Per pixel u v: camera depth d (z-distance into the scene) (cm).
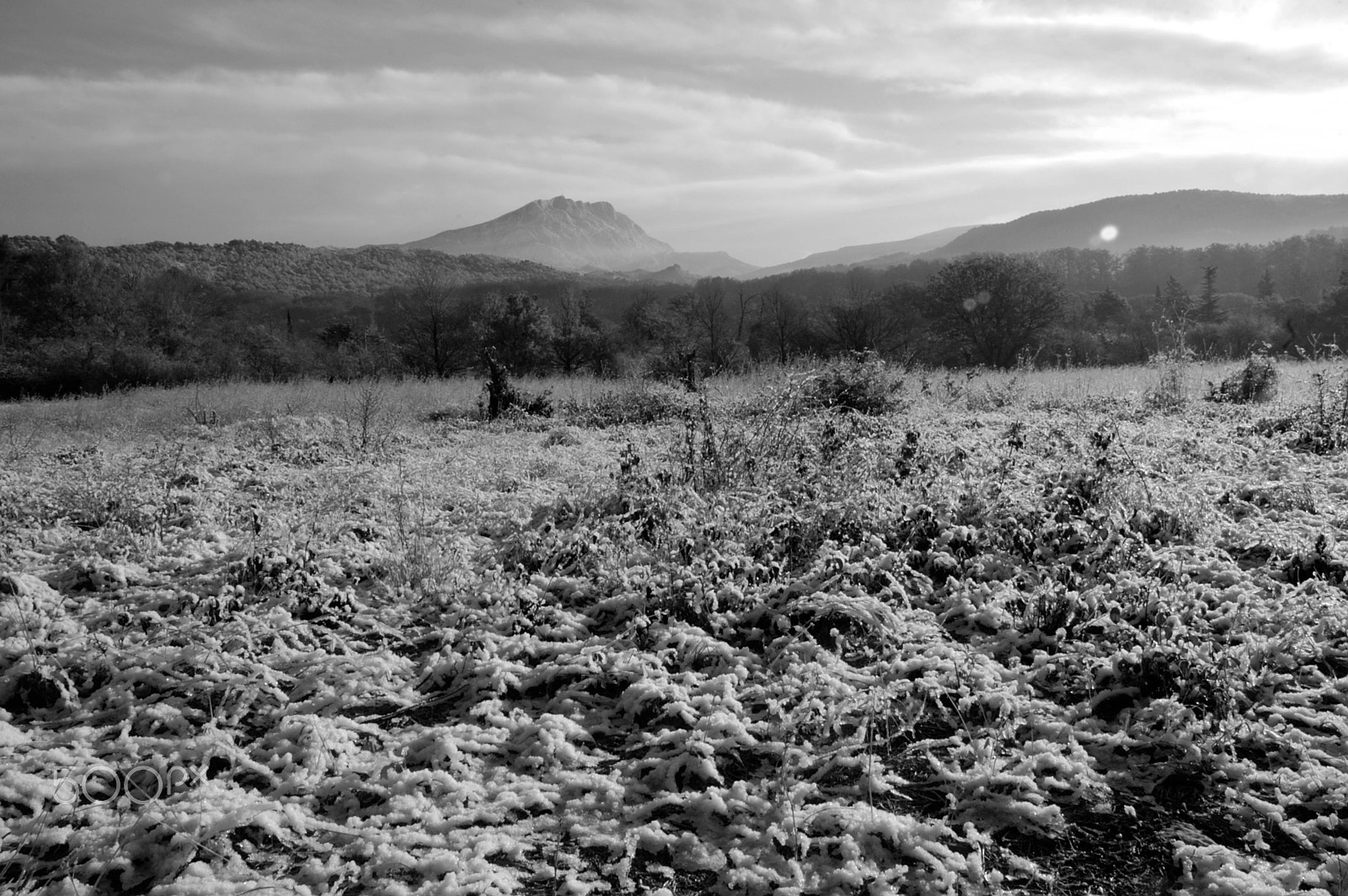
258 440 1032
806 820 254
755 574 426
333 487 648
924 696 317
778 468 603
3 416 1531
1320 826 249
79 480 656
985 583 430
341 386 1988
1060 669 341
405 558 468
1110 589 397
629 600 415
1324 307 4800
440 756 292
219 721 314
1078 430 729
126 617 395
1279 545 444
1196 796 269
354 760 291
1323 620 350
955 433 847
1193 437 734
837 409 798
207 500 619
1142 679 321
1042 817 254
